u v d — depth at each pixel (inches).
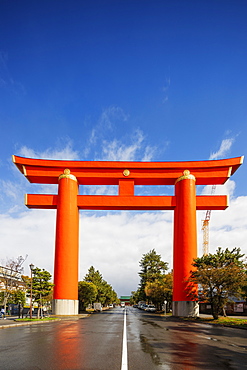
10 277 2053.4
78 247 1915.6
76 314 1797.5
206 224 5017.2
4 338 665.0
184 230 1850.4
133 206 1927.9
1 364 374.3
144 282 3959.2
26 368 351.9
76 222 1897.1
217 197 1932.8
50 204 1921.8
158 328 998.4
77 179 1966.0
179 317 1723.7
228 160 1910.7
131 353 470.9
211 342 646.5
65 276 1792.6
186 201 1879.9
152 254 4165.8
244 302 2028.8
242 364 400.8
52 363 382.0
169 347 552.1
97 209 1993.1
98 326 1048.2
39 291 1467.8
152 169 1953.7
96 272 4013.3
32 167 1925.4
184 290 1738.4
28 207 1971.0
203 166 1929.1
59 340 629.9
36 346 534.6
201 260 1565.0
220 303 1462.8
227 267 1464.1
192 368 367.6
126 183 1951.3
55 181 2027.6
